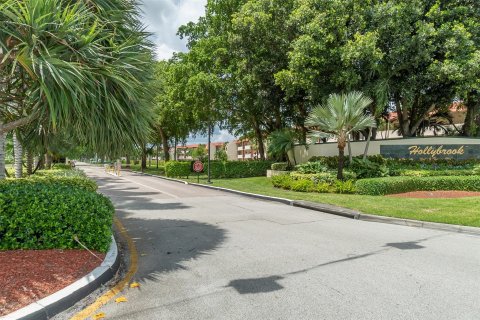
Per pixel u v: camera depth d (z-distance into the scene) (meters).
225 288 3.78
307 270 4.39
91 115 5.12
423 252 5.27
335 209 9.30
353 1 15.81
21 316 2.78
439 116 26.86
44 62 4.29
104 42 5.57
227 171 25.12
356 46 14.59
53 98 4.52
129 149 6.16
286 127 24.47
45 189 4.73
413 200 10.48
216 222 7.93
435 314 3.13
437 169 16.25
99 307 3.28
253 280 4.03
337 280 4.02
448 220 7.35
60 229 4.55
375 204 9.83
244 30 19.39
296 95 19.91
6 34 4.61
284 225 7.56
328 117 13.68
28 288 3.32
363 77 16.80
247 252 5.30
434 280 4.02
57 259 4.18
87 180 7.67
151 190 16.31
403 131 20.53
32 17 4.39
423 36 14.92
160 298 3.50
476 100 18.38
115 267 4.34
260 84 20.33
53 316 3.05
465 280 4.02
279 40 19.41
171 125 32.66
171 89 25.17
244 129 30.88
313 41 15.61
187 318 3.04
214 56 22.00
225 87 21.33
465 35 14.91
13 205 4.39
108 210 4.96
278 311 3.18
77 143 7.02
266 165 26.11
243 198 13.18
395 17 15.27
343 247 5.59
